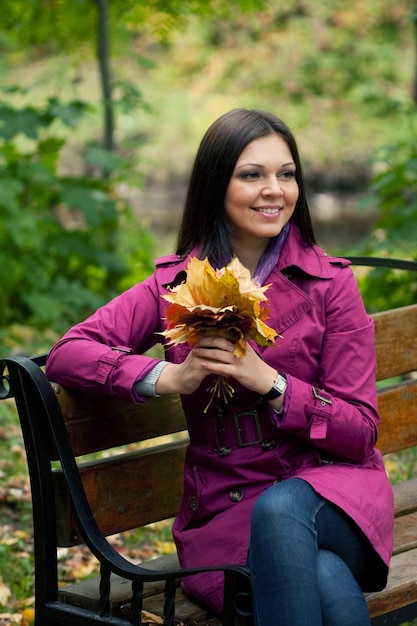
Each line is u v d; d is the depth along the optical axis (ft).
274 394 9.51
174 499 10.94
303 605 8.50
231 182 10.18
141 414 10.65
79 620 9.68
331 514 9.29
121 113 29.32
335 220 60.80
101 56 30.45
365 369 10.08
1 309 27.27
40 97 68.90
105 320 10.18
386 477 10.03
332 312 10.16
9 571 14.66
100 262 28.63
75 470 9.72
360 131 70.13
